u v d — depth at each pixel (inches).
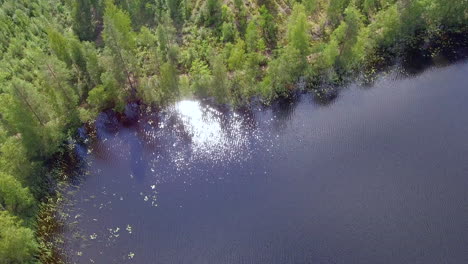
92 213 2883.9
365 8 3961.6
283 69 3331.7
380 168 2999.5
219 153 3142.2
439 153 3063.5
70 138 3280.0
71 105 3238.2
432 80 3558.1
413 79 3577.8
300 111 3390.7
